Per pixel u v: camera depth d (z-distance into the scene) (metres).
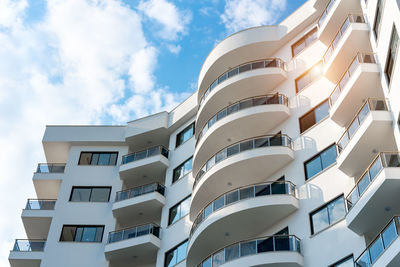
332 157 24.06
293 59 30.19
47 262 32.88
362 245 20.03
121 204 34.19
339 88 23.75
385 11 20.92
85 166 38.00
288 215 24.03
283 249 21.97
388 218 19.30
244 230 25.11
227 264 22.69
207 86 34.47
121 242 32.06
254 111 27.92
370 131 20.30
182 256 29.58
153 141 38.47
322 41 27.83
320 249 21.61
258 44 31.67
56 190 38.28
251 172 26.61
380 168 18.56
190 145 35.09
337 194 22.61
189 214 30.17
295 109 27.75
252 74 29.91
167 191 34.19
